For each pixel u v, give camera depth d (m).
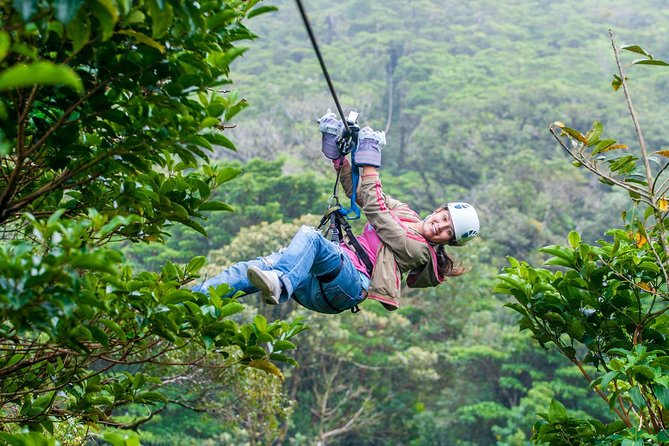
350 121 4.48
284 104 54.12
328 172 42.59
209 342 3.64
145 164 3.39
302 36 74.56
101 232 2.83
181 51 3.13
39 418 3.89
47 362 3.97
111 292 3.39
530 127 51.00
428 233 4.56
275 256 4.18
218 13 3.08
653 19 75.75
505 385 26.98
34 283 2.59
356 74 67.00
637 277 4.91
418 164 51.56
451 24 78.19
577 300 4.92
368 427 26.42
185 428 24.66
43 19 2.52
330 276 4.12
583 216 41.94
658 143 50.03
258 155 46.03
